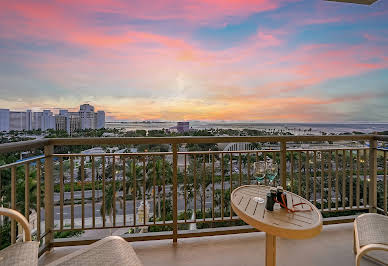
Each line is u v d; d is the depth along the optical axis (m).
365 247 1.22
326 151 2.43
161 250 1.89
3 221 1.68
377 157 2.49
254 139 2.20
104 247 1.11
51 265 0.95
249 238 2.11
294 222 1.12
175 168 2.05
